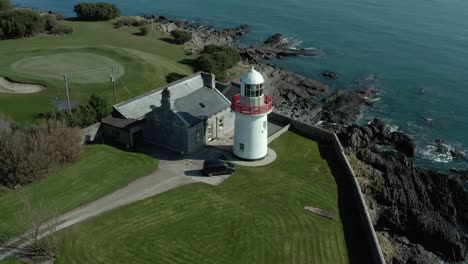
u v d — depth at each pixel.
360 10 162.38
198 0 179.12
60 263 41.78
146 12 162.00
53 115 64.38
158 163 58.28
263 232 47.09
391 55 121.31
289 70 109.69
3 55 95.06
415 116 90.19
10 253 42.34
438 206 63.16
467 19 150.12
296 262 43.38
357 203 51.88
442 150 78.69
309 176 57.72
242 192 53.56
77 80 82.25
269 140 65.94
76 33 121.62
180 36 118.31
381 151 74.94
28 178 52.06
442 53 122.38
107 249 43.66
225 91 70.31
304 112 89.50
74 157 56.53
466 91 101.00
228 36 134.12
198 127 60.78
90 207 49.25
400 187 64.19
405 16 154.62
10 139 53.25
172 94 67.69
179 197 51.84
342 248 45.56
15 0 177.00
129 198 51.12
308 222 49.03
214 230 47.00
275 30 141.25
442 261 56.06
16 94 75.75
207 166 55.84
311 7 167.12
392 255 52.38
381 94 98.81
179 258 43.06
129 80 84.44
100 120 65.56
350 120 87.19
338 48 126.00
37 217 45.22
